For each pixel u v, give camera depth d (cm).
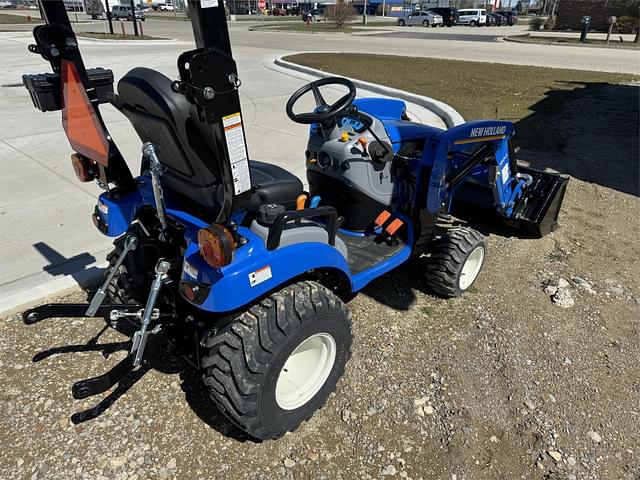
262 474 210
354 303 329
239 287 188
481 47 2128
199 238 180
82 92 211
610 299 346
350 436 230
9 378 255
